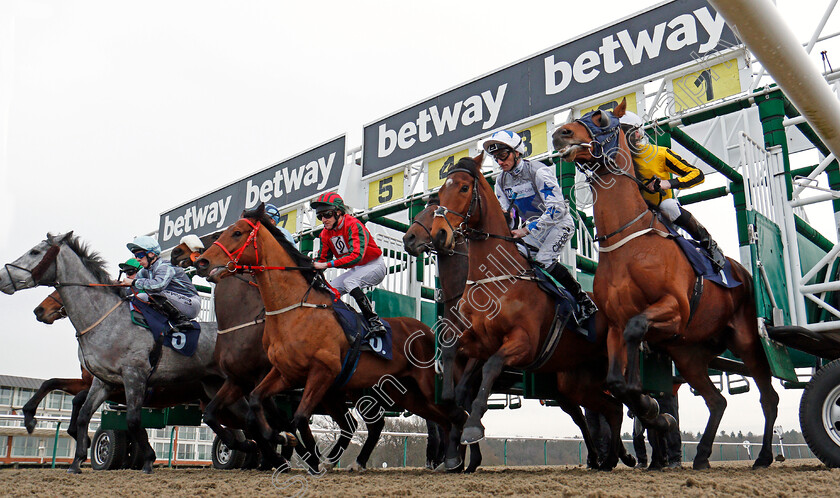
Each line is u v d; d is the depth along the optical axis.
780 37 2.07
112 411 7.89
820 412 3.92
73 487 3.61
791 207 4.91
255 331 5.40
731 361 5.48
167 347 6.20
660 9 5.96
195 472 5.75
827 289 4.50
